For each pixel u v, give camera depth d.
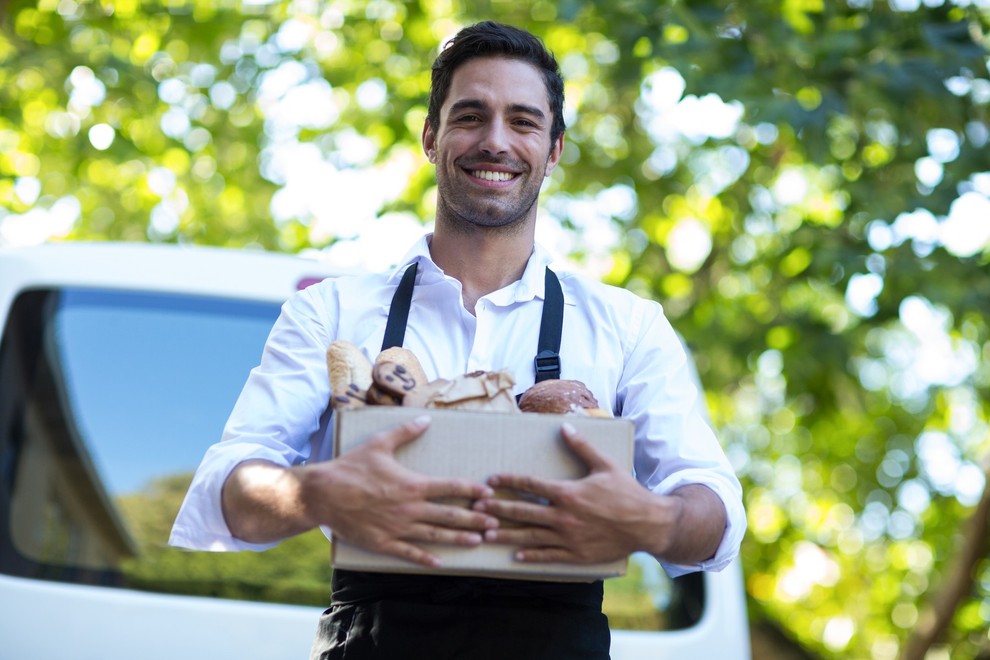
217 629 3.21
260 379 2.61
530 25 9.64
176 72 10.18
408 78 9.93
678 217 10.62
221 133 10.51
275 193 10.84
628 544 2.23
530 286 2.67
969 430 12.70
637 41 7.11
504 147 2.63
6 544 3.31
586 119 10.68
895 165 8.21
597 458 2.21
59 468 3.42
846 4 7.39
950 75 6.88
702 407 3.64
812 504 13.57
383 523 2.18
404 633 2.42
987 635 10.05
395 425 2.23
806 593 13.88
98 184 10.91
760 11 7.17
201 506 2.44
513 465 2.23
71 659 3.16
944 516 12.09
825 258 8.13
